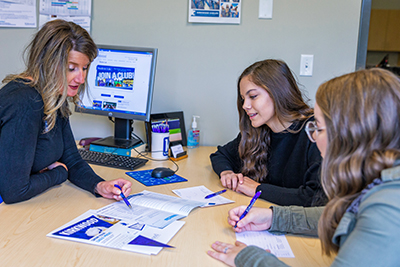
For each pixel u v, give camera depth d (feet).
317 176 3.33
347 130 1.90
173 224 2.85
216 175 4.49
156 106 6.31
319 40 5.84
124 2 6.01
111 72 5.55
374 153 1.82
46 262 2.22
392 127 1.81
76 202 3.35
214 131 6.32
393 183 1.72
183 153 5.34
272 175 4.28
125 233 2.64
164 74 6.19
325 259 2.38
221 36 5.96
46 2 6.05
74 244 2.48
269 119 4.17
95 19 6.10
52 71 3.32
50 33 3.30
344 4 5.71
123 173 4.42
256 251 2.20
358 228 1.71
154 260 2.30
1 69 6.30
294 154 3.96
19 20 6.12
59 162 4.12
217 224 2.93
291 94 3.99
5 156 3.15
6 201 3.21
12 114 3.15
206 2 5.86
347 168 1.89
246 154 4.46
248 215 2.79
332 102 1.98
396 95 1.82
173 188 3.89
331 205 2.01
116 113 5.57
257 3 5.81
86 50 3.51
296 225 2.73
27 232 2.64
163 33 6.06
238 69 6.04
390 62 12.11
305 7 5.76
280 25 5.84
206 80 6.14
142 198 3.41
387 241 1.61
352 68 5.85
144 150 5.81
